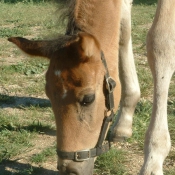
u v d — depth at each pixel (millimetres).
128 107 6508
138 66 10227
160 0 5262
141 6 23094
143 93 8445
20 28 16047
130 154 6152
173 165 5824
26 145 6484
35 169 5816
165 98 5137
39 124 7055
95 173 5715
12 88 9047
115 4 5145
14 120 7375
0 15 20438
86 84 4391
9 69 10133
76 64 4398
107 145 4781
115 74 4980
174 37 5148
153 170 4906
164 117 5086
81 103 4414
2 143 6590
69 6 4734
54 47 4457
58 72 4406
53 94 4434
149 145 5023
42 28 16062
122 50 6379
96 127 4609
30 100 8414
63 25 4777
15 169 5887
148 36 5281
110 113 4793
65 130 4422
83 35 4344
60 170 4570
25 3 25656
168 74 5176
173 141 6496
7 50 12367
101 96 4645
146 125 6996
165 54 5172
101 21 4918
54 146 6402
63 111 4406
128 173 5672
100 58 4613
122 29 6297
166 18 5207
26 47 4551
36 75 9906
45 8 23078
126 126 6488
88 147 4543
